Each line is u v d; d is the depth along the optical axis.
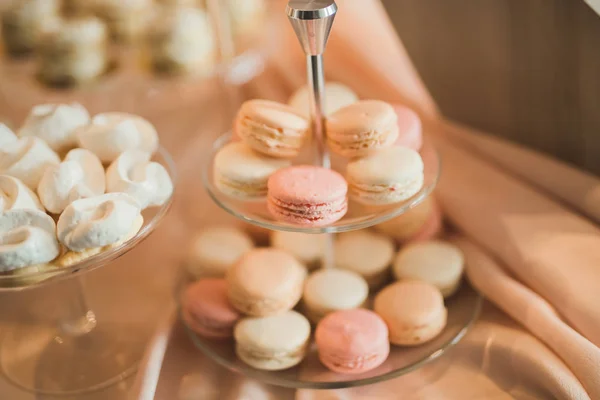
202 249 0.64
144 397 0.54
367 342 0.55
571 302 0.56
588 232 0.60
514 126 0.71
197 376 0.58
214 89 0.82
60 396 0.58
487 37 0.68
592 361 0.53
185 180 0.75
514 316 0.58
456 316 0.59
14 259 0.49
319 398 0.56
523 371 0.56
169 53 0.77
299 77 0.79
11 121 0.77
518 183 0.67
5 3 0.80
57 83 0.77
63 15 0.82
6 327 0.62
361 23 0.80
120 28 0.82
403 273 0.62
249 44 0.82
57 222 0.52
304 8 0.50
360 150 0.53
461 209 0.65
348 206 0.53
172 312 0.60
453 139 0.72
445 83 0.74
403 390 0.56
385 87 0.76
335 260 0.63
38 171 0.54
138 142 0.57
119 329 0.62
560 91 0.65
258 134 0.54
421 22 0.72
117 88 0.78
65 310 0.63
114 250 0.51
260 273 0.58
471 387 0.56
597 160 0.66
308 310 0.60
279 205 0.52
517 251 0.60
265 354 0.56
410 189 0.54
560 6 0.62
